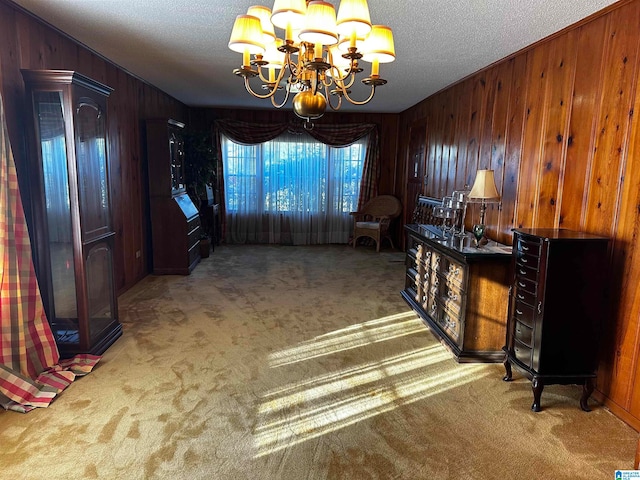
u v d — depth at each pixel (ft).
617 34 7.89
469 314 9.68
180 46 11.67
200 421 7.28
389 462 6.35
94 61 12.47
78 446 6.55
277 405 7.85
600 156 8.29
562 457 6.55
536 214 10.42
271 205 24.72
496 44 10.67
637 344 7.33
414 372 9.29
